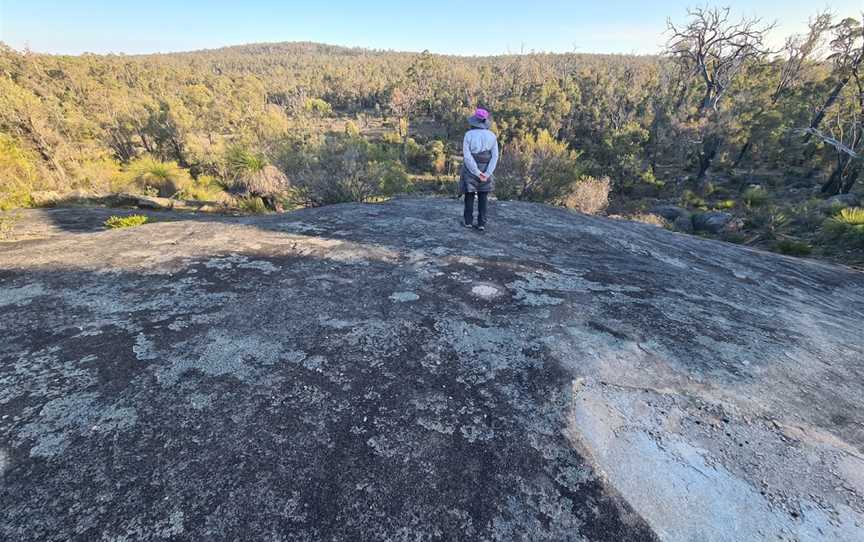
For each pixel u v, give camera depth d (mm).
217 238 3971
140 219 4773
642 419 1799
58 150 17391
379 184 10711
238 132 42062
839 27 24062
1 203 6938
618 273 3689
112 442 1522
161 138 33594
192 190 15258
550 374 2059
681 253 4828
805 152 25812
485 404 1836
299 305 2646
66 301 2570
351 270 3297
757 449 1672
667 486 1479
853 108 20906
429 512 1347
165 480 1391
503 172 15781
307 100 75375
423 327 2451
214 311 2514
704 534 1321
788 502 1442
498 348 2270
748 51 31766
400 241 4133
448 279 3201
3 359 1972
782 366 2312
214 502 1328
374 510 1341
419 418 1734
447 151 42250
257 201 10898
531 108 40938
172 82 74312
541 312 2723
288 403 1771
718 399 1964
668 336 2527
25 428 1562
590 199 15344
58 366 1928
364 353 2158
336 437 1612
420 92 66688
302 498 1362
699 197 23359
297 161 12281
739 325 2818
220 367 1978
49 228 4535
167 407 1703
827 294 4023
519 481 1474
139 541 1196
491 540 1274
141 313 2453
